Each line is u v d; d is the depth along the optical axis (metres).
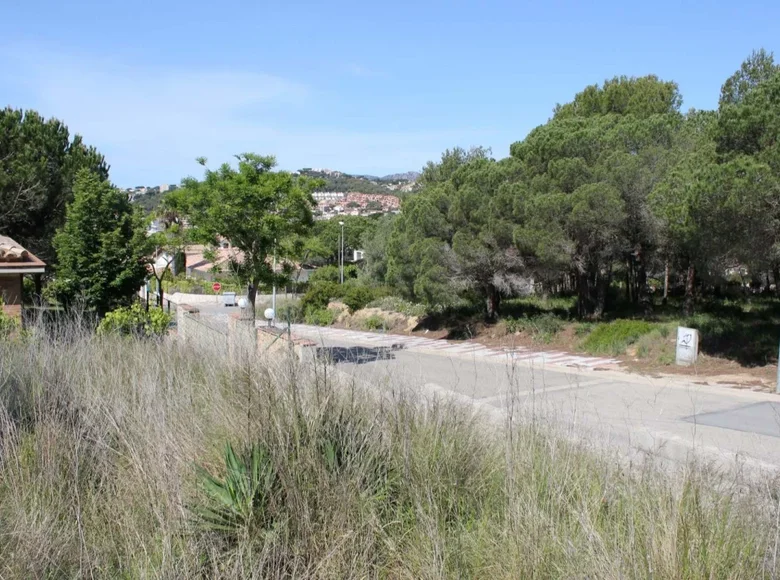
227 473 3.85
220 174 13.92
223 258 14.16
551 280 20.98
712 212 11.81
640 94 26.78
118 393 5.60
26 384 5.68
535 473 3.99
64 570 3.29
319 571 3.27
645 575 2.91
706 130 14.45
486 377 12.41
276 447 3.93
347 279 46.22
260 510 3.57
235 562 3.16
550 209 17.70
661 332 15.92
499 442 4.67
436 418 4.61
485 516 3.76
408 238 22.77
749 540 3.19
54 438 4.60
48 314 10.55
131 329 11.32
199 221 13.95
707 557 3.01
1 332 8.78
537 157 20.11
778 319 16.45
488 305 22.53
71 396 5.51
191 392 5.43
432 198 22.28
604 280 20.78
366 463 4.03
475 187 20.72
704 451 6.50
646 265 20.83
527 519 3.39
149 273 20.22
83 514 3.82
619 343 16.59
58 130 27.38
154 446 4.23
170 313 16.39
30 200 23.78
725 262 15.45
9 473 4.20
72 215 17.97
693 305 19.52
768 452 6.66
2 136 24.88
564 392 11.36
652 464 4.21
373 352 15.40
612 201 16.33
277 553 3.31
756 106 12.08
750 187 10.91
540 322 20.31
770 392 11.22
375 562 3.49
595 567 2.98
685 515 3.24
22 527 3.42
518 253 19.84
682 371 13.56
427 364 15.12
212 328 9.54
